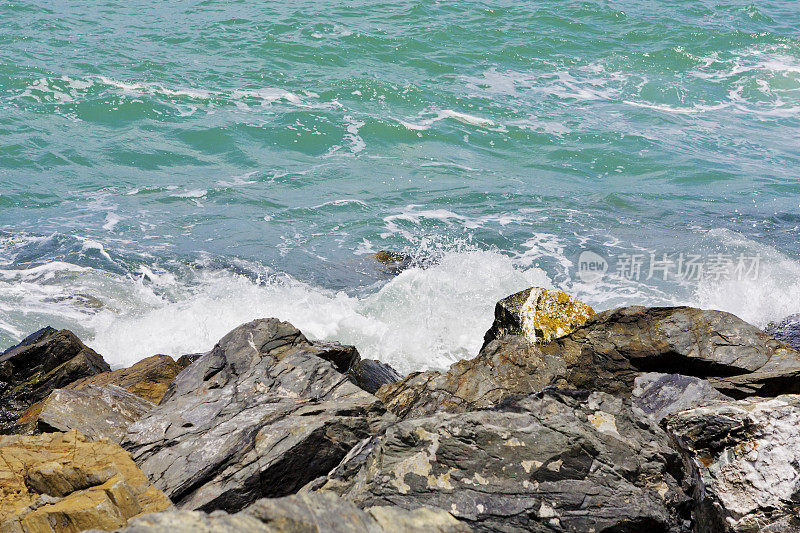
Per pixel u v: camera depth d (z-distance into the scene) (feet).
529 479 27.40
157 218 87.61
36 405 46.70
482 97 131.85
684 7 188.55
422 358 62.39
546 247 82.02
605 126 122.21
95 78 128.16
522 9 181.78
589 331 46.06
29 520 25.40
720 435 32.09
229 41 153.17
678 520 27.02
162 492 28.60
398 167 106.22
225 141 110.83
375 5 181.68
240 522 18.07
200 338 64.08
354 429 32.81
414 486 27.04
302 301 68.18
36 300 67.05
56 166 99.81
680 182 103.30
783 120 129.59
